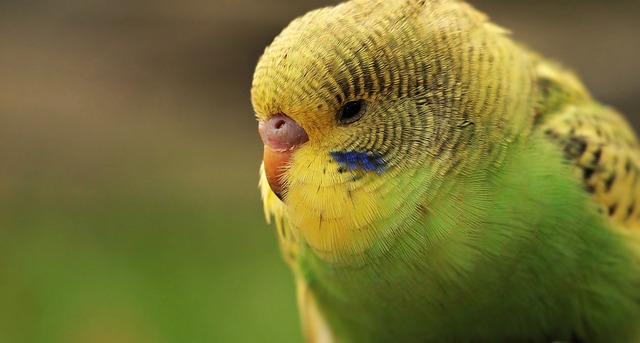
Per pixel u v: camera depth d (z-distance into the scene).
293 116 0.80
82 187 1.25
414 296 0.81
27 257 1.11
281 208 0.81
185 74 1.38
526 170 0.81
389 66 0.80
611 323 0.82
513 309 0.82
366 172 0.80
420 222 0.80
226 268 1.08
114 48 1.39
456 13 0.80
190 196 1.23
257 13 1.35
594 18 1.31
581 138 0.82
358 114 0.80
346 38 0.79
